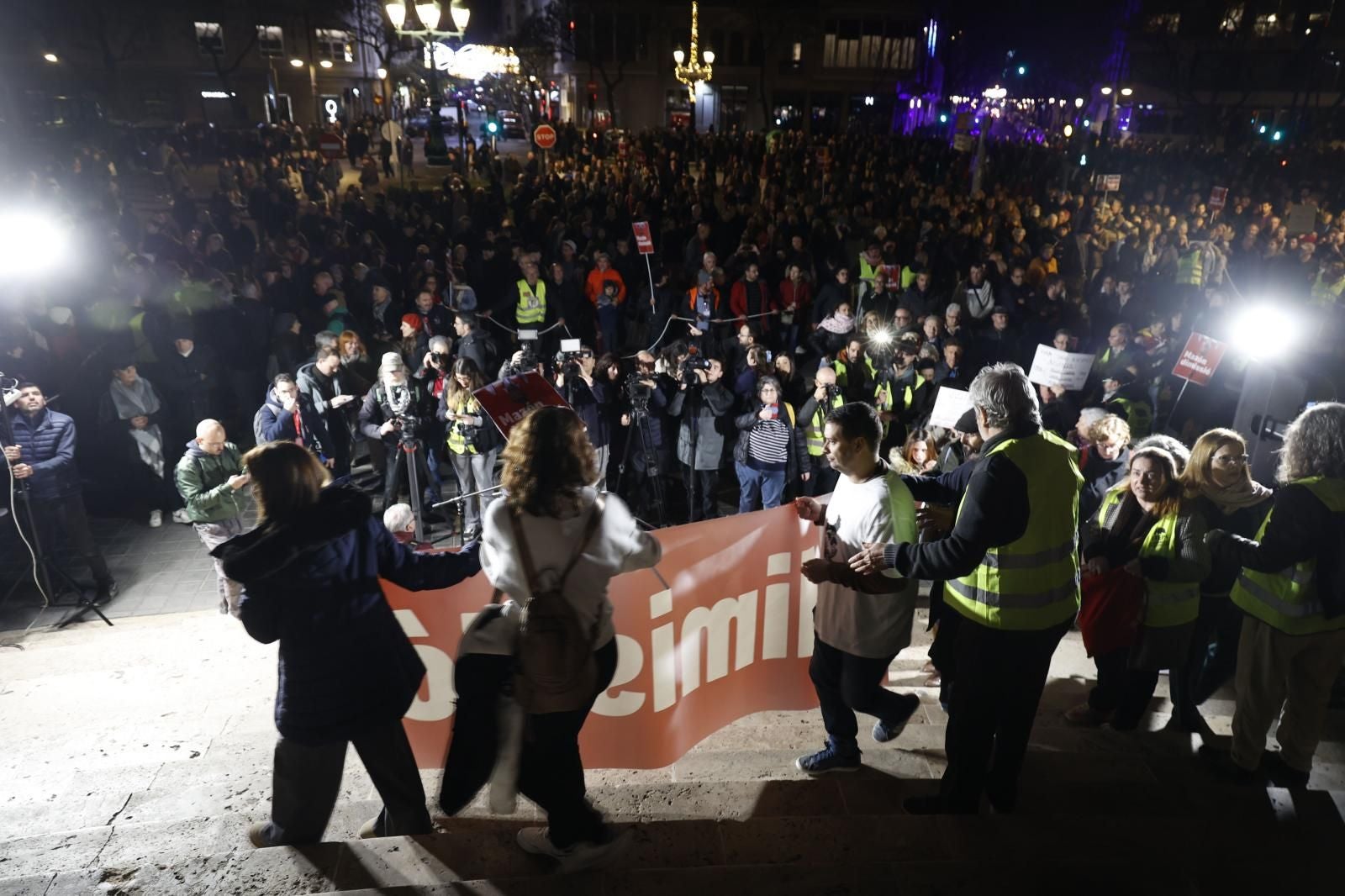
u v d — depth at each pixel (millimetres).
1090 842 3078
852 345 10125
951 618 3809
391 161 32531
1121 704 4305
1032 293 13641
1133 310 13664
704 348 11398
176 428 10234
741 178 25609
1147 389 9484
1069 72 43062
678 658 3799
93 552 7492
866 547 3107
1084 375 8203
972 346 11812
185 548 8609
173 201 21406
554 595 2396
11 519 8703
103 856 3105
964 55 46656
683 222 19656
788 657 4160
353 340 9359
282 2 47688
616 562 2488
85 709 4961
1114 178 20703
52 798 3717
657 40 49531
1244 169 30047
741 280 13156
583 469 2402
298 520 2559
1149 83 44781
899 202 22703
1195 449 3977
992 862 2725
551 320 13242
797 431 8078
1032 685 3104
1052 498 2922
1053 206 23234
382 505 9445
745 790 3494
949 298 13898
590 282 13984
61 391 10383
